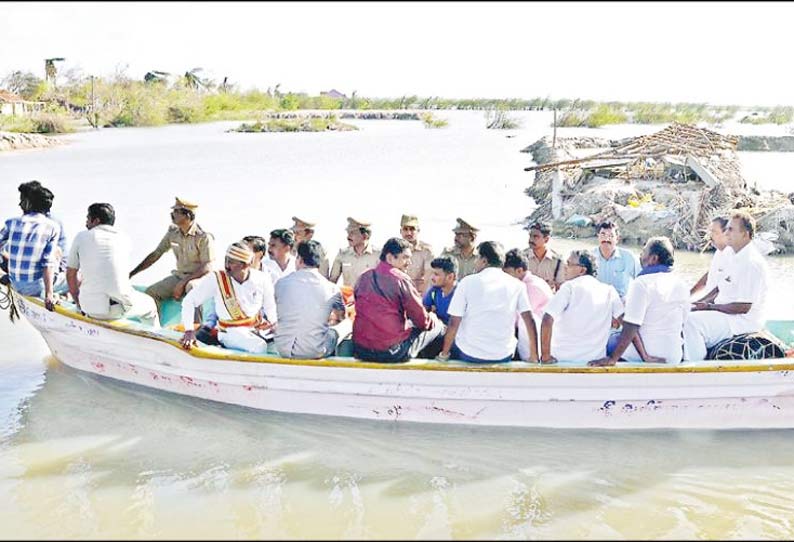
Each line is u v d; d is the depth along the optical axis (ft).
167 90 235.61
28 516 16.34
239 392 21.50
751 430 20.40
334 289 20.94
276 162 101.50
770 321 23.59
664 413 20.10
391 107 311.47
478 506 16.88
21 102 192.85
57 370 24.93
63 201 62.75
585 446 19.66
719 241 21.71
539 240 23.84
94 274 22.68
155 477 18.07
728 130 132.67
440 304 21.70
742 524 16.26
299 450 19.43
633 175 54.70
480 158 106.11
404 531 15.87
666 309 19.76
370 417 20.86
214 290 21.15
